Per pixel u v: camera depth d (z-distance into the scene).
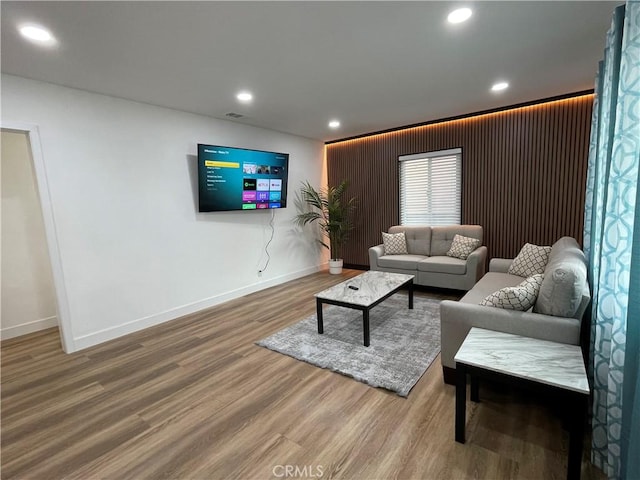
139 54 2.41
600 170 2.01
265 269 5.14
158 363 2.80
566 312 1.91
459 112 4.52
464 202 4.89
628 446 1.27
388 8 1.94
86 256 3.16
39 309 3.79
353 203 6.13
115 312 3.39
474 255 4.09
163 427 1.99
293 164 5.62
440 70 2.94
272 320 3.70
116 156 3.35
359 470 1.62
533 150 4.28
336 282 5.38
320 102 3.73
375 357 2.71
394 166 5.56
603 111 2.01
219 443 1.84
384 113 4.35
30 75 2.70
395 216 5.65
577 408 1.43
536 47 2.53
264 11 1.92
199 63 2.60
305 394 2.27
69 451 1.82
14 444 1.90
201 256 4.21
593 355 1.87
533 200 4.35
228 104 3.72
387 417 2.00
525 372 1.57
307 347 2.95
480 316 2.11
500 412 2.01
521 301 2.04
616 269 1.48
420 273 4.50
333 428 1.92
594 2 1.94
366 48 2.45
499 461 1.64
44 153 2.86
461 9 1.98
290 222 5.59
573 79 3.34
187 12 1.89
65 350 3.06
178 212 3.94
